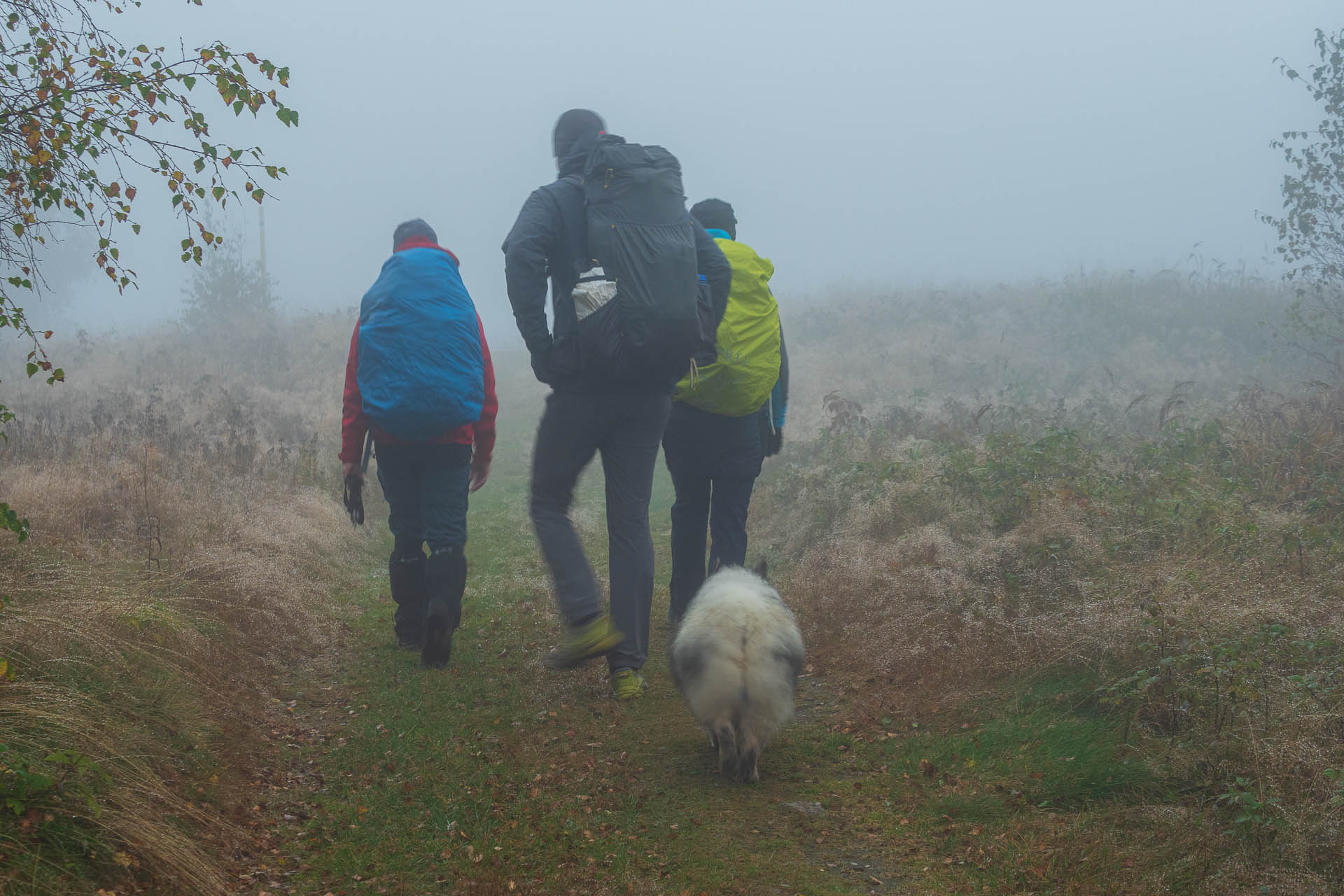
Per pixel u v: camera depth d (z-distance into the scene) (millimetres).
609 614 4516
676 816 3281
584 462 4137
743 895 2754
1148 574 4652
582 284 3842
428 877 2850
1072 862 2805
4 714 2895
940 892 2748
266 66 3725
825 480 8039
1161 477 6289
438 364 4777
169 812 2891
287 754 3779
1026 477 6395
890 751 3795
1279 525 5258
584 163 4125
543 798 3391
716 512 5422
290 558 6492
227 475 8328
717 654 3561
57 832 2488
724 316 4590
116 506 6398
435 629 4828
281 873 2861
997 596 4887
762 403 5180
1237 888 2592
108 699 3402
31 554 4523
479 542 8398
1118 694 3852
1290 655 3764
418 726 4109
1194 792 3197
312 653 5141
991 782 3420
